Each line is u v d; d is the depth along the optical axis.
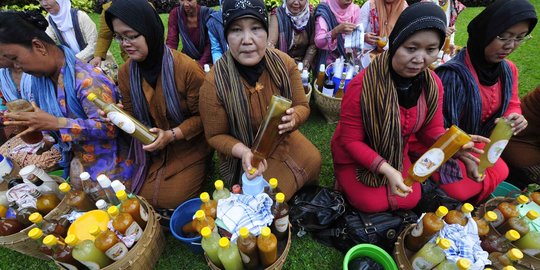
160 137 1.72
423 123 1.70
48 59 1.58
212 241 1.40
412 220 1.68
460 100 1.77
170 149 1.98
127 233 1.43
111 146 1.90
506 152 2.15
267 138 1.43
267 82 1.71
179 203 1.91
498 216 1.54
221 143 1.72
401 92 1.55
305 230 1.79
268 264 1.44
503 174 1.86
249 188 1.50
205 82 1.67
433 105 1.61
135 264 1.48
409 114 1.62
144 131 1.66
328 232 1.76
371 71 1.55
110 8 1.51
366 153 1.63
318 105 2.80
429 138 1.74
